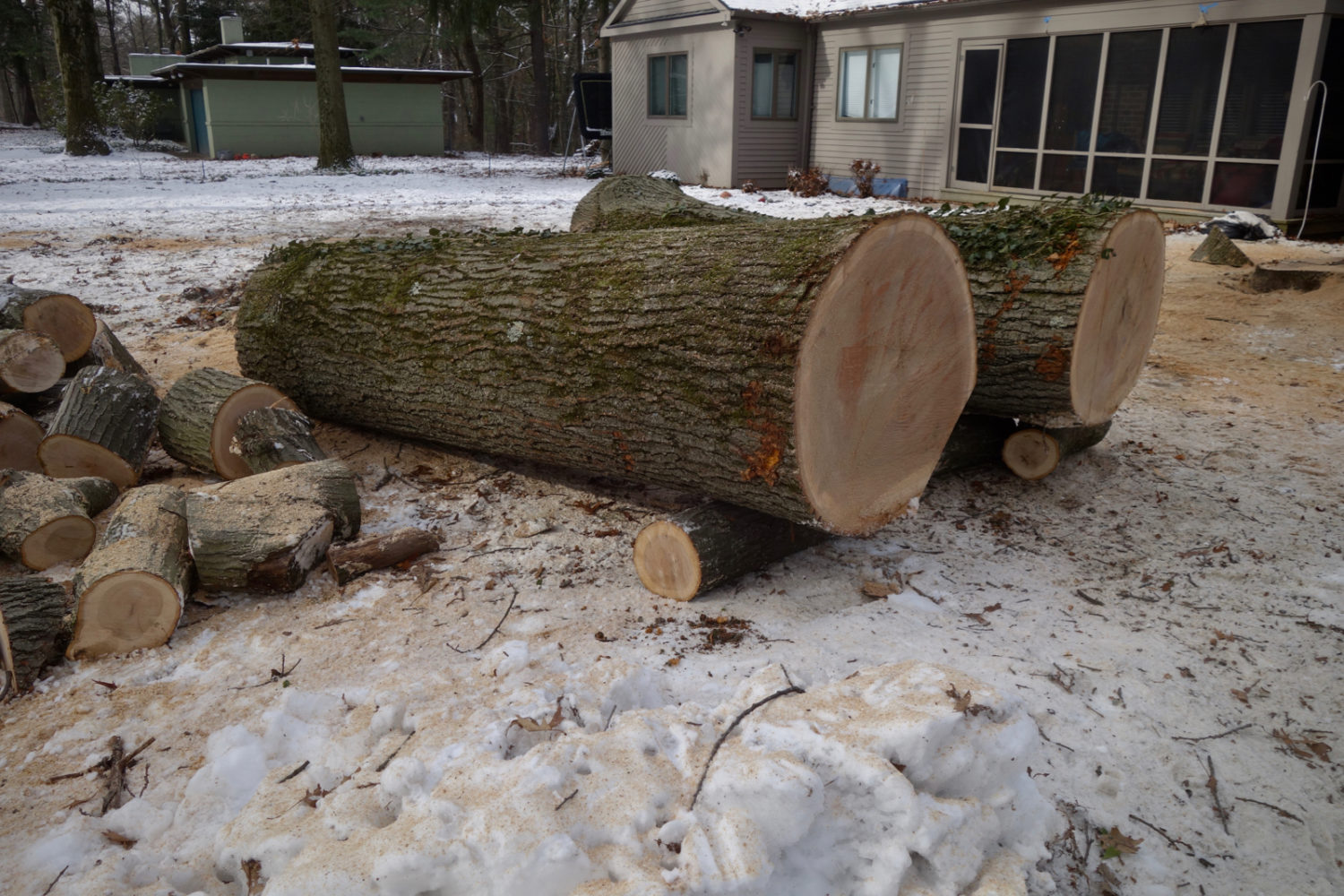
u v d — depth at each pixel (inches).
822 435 124.4
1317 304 334.3
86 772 102.1
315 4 890.1
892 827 83.1
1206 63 491.8
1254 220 471.2
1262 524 168.2
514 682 110.0
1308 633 131.1
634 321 140.6
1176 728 110.0
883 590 142.5
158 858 90.0
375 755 95.9
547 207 640.4
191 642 129.2
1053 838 93.0
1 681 115.6
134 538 133.8
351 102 1157.7
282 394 190.2
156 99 1204.5
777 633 130.3
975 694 94.7
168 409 185.6
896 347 129.3
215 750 103.9
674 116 767.1
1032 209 181.0
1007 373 170.6
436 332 174.4
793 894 79.7
